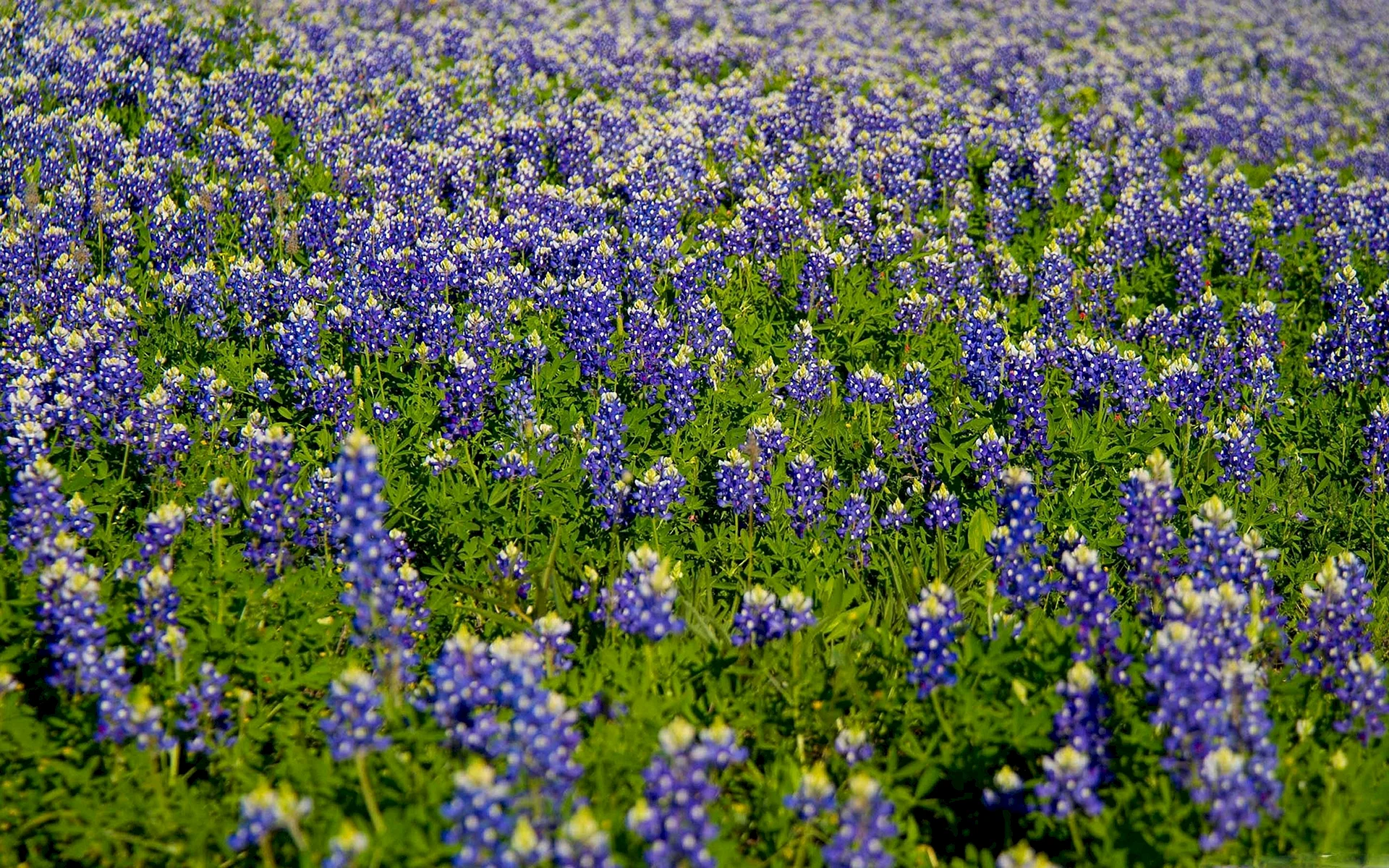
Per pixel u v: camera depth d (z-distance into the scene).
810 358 7.72
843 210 10.66
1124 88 17.66
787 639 5.16
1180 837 4.04
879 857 3.69
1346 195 12.05
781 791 4.37
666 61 17.50
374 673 4.91
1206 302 8.65
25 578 5.16
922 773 4.61
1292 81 21.77
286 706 4.92
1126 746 4.46
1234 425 6.95
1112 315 9.53
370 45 16.27
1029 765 4.62
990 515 6.49
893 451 6.96
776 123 12.80
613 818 4.09
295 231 9.16
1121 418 7.43
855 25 22.64
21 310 7.46
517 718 3.90
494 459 6.84
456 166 10.97
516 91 14.41
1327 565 4.89
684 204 10.59
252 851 4.19
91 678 4.49
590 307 7.79
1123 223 10.30
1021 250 10.55
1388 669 4.74
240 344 7.92
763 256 9.63
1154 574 5.10
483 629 5.67
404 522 6.24
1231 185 11.70
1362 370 8.37
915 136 12.04
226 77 12.55
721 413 7.34
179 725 4.49
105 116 11.26
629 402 7.51
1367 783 4.37
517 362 7.72
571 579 5.83
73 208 8.99
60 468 6.12
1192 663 4.22
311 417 7.20
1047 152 12.30
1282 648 5.06
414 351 7.65
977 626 5.54
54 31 13.34
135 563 5.12
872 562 6.22
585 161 11.66
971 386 7.64
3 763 4.50
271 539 5.57
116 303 7.18
